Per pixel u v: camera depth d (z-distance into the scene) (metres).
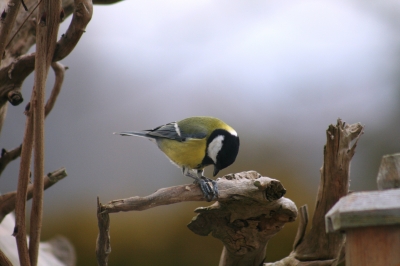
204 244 12.63
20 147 6.02
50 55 4.53
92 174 16.27
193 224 5.82
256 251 5.93
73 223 13.26
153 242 12.66
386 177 4.14
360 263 3.63
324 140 14.99
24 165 4.55
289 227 12.06
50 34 4.49
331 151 5.67
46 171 16.67
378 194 3.81
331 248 5.77
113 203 4.84
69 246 8.33
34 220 4.58
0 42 4.87
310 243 5.86
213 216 5.79
